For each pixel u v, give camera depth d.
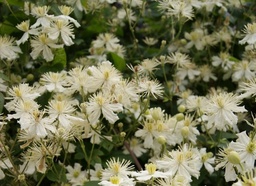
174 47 0.47
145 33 0.50
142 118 0.39
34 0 0.41
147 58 0.45
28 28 0.39
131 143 0.39
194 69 0.45
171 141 0.37
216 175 0.38
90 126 0.35
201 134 0.39
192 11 0.44
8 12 0.44
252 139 0.33
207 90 0.46
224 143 0.37
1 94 0.35
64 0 0.44
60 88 0.37
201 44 0.46
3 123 0.33
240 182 0.30
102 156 0.38
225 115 0.35
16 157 0.37
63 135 0.33
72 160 0.39
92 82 0.35
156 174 0.31
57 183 0.36
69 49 0.46
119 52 0.45
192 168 0.33
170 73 0.45
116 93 0.35
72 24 0.44
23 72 0.43
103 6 0.48
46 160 0.34
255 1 0.48
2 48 0.39
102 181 0.31
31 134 0.32
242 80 0.43
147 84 0.37
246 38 0.40
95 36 0.48
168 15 0.46
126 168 0.33
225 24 0.46
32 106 0.33
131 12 0.49
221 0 0.46
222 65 0.45
